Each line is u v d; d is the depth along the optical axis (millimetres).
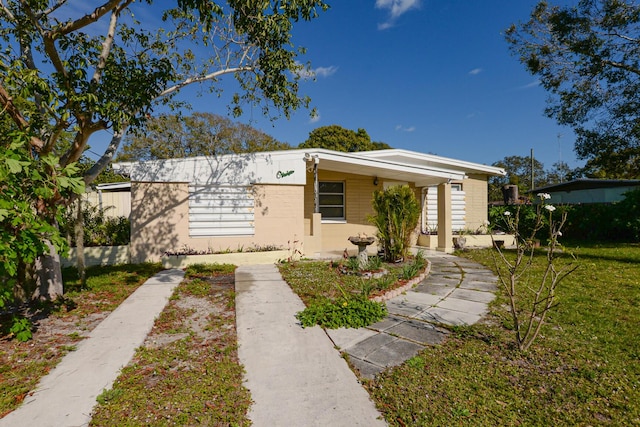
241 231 9148
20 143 3564
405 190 8445
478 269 7965
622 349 3453
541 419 2406
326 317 4375
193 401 2660
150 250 8422
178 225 8633
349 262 7648
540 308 4770
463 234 12688
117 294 5836
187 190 8703
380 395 2744
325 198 12086
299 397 2723
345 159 9516
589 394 2682
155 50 7203
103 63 5551
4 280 4484
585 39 12227
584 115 13773
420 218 12859
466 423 2373
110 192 12945
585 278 6531
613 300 5102
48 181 3859
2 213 3133
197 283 6617
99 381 2980
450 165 13430
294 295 5723
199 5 4926
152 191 8422
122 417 2455
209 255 8445
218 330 4238
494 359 3311
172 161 8570
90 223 9516
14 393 2752
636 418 2396
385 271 7203
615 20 11484
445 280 6816
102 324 4438
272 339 3900
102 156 6062
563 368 3104
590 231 13695
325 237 11914
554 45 13156
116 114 4938
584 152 14695
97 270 7727
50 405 2602
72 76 4723
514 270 3535
